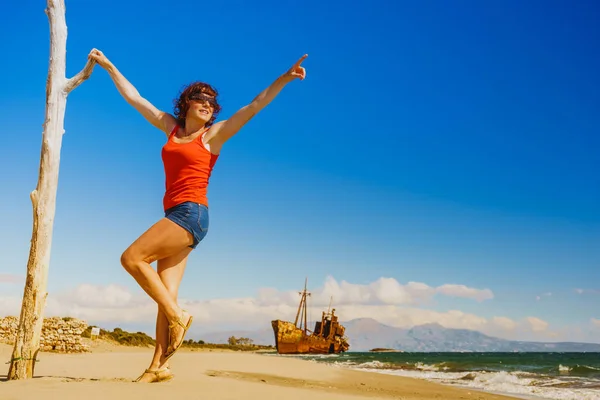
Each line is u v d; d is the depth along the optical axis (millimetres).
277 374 12656
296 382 10773
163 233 3754
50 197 4875
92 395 3318
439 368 29078
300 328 76312
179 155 3854
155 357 4230
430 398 9875
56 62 5027
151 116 4328
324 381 11867
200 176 3906
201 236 3949
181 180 3869
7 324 17906
